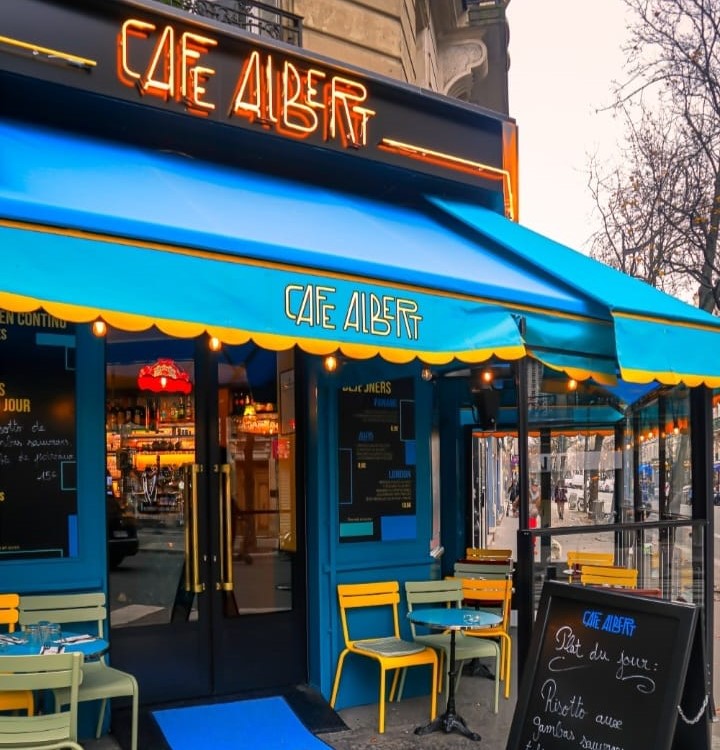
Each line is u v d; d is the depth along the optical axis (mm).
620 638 3889
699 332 4910
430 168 6273
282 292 3453
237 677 5660
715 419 11289
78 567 5039
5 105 4734
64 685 3787
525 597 4875
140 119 5074
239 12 5805
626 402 7566
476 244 5633
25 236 2863
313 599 5906
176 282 3182
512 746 4016
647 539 6039
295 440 6043
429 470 6520
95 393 5180
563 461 7223
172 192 4211
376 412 6211
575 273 5078
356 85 5824
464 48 10875
